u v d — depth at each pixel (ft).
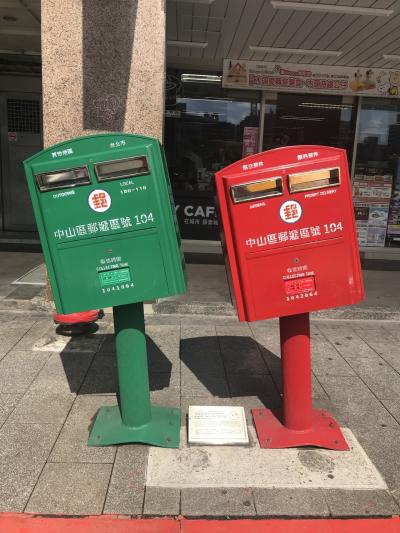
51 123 14.62
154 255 8.55
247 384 11.90
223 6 17.48
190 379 12.09
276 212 8.42
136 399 9.43
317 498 8.09
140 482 8.36
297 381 9.44
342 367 12.97
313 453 9.18
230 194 8.33
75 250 8.47
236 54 24.38
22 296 17.02
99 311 15.64
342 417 10.53
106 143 8.27
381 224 28.35
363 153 27.78
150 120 14.70
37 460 8.84
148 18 14.11
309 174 8.29
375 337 15.17
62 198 8.30
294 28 19.76
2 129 29.48
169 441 9.32
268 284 8.63
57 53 14.21
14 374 12.01
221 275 21.88
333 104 27.20
